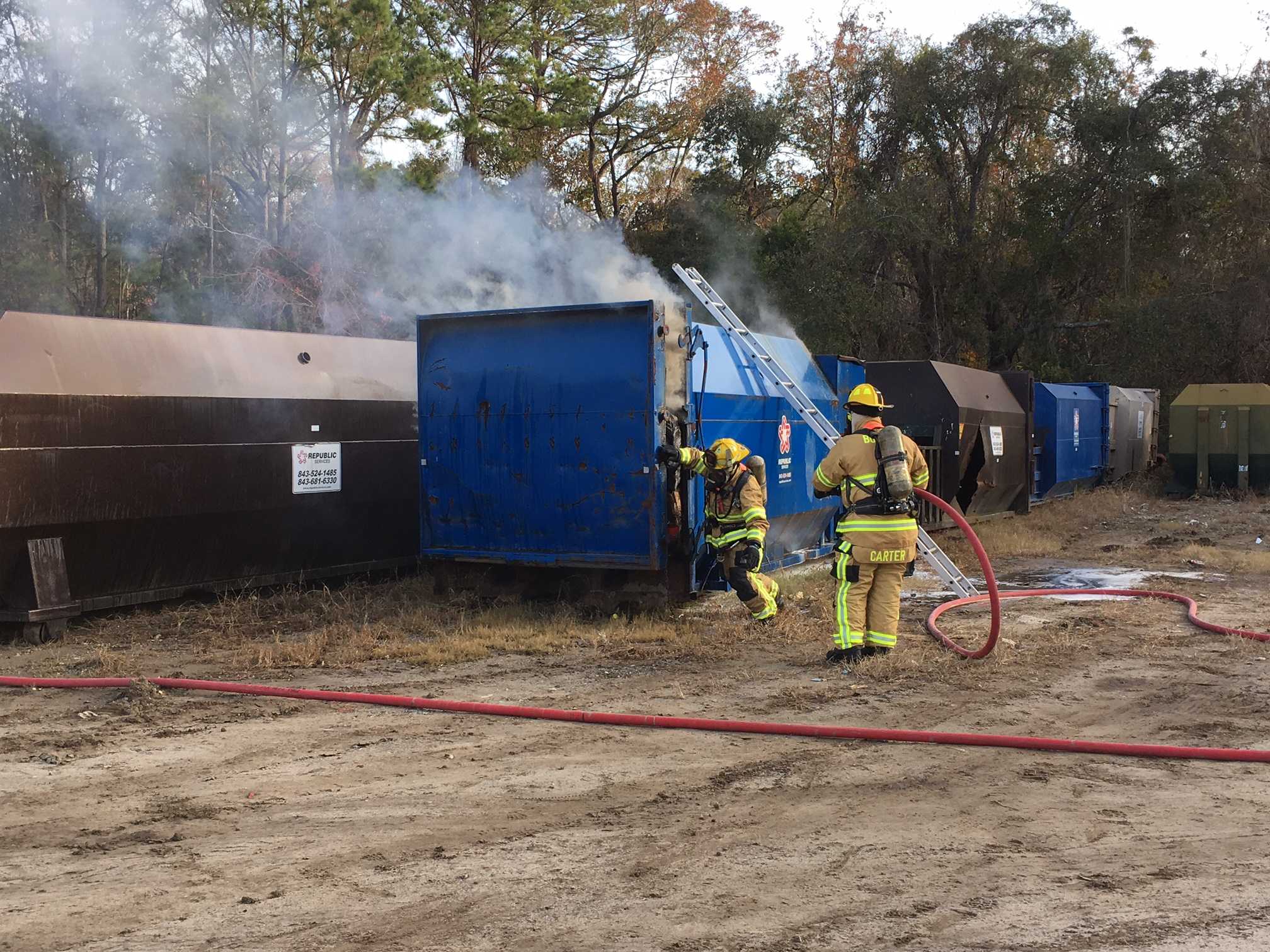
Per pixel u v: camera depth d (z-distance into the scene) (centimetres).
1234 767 535
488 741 587
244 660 791
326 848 438
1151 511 2011
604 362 921
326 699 676
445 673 752
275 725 622
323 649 827
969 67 3709
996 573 1262
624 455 914
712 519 905
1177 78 3484
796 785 511
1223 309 3225
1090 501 2094
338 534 1120
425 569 1159
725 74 4016
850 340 3547
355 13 2538
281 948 353
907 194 3581
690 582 928
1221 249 3566
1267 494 2252
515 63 3102
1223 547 1498
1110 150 3609
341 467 1109
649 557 910
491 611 956
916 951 348
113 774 535
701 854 429
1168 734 595
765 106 3888
